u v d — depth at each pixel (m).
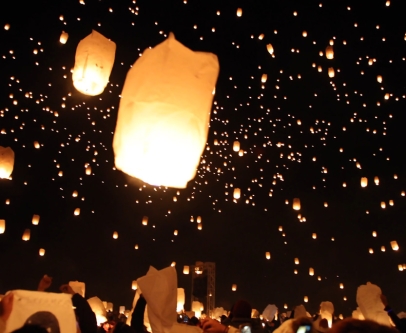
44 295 2.12
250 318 3.87
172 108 1.99
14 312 2.03
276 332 2.55
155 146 1.99
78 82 3.38
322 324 5.93
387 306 4.42
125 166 2.06
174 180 2.06
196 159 2.06
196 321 8.27
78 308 3.30
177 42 2.03
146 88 2.01
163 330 3.20
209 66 2.07
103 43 3.43
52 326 2.05
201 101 2.04
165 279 3.29
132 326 3.97
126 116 2.04
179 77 2.01
